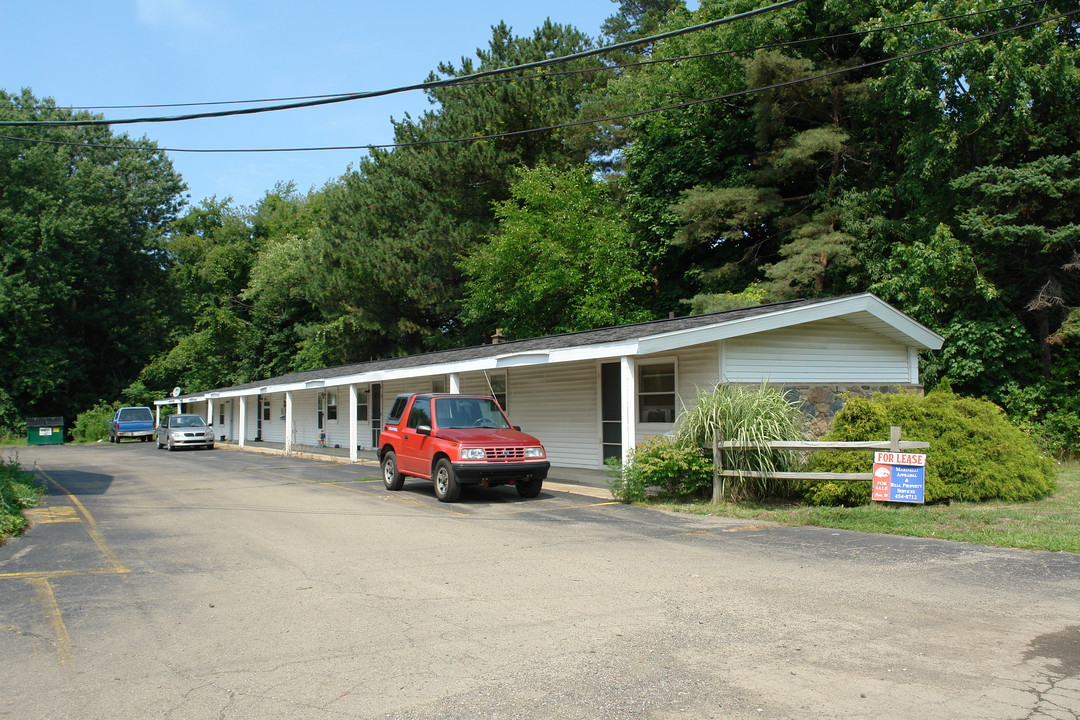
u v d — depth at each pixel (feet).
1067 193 60.70
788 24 75.41
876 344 51.16
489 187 107.55
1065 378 62.03
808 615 18.65
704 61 82.89
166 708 13.51
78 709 13.50
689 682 14.42
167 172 184.14
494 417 44.70
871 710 13.05
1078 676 14.51
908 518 31.37
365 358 126.41
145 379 174.91
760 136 79.51
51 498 45.88
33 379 147.64
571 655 15.99
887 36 65.67
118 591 21.98
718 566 24.25
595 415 55.83
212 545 29.27
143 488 51.67
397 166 117.19
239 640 17.34
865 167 79.25
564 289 92.22
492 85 104.32
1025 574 22.43
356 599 20.80
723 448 37.50
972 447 36.19
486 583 22.44
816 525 31.53
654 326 48.65
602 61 114.21
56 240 149.18
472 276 103.60
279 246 171.83
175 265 190.90
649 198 92.63
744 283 85.46
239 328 182.80
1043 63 62.23
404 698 13.83
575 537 29.96
